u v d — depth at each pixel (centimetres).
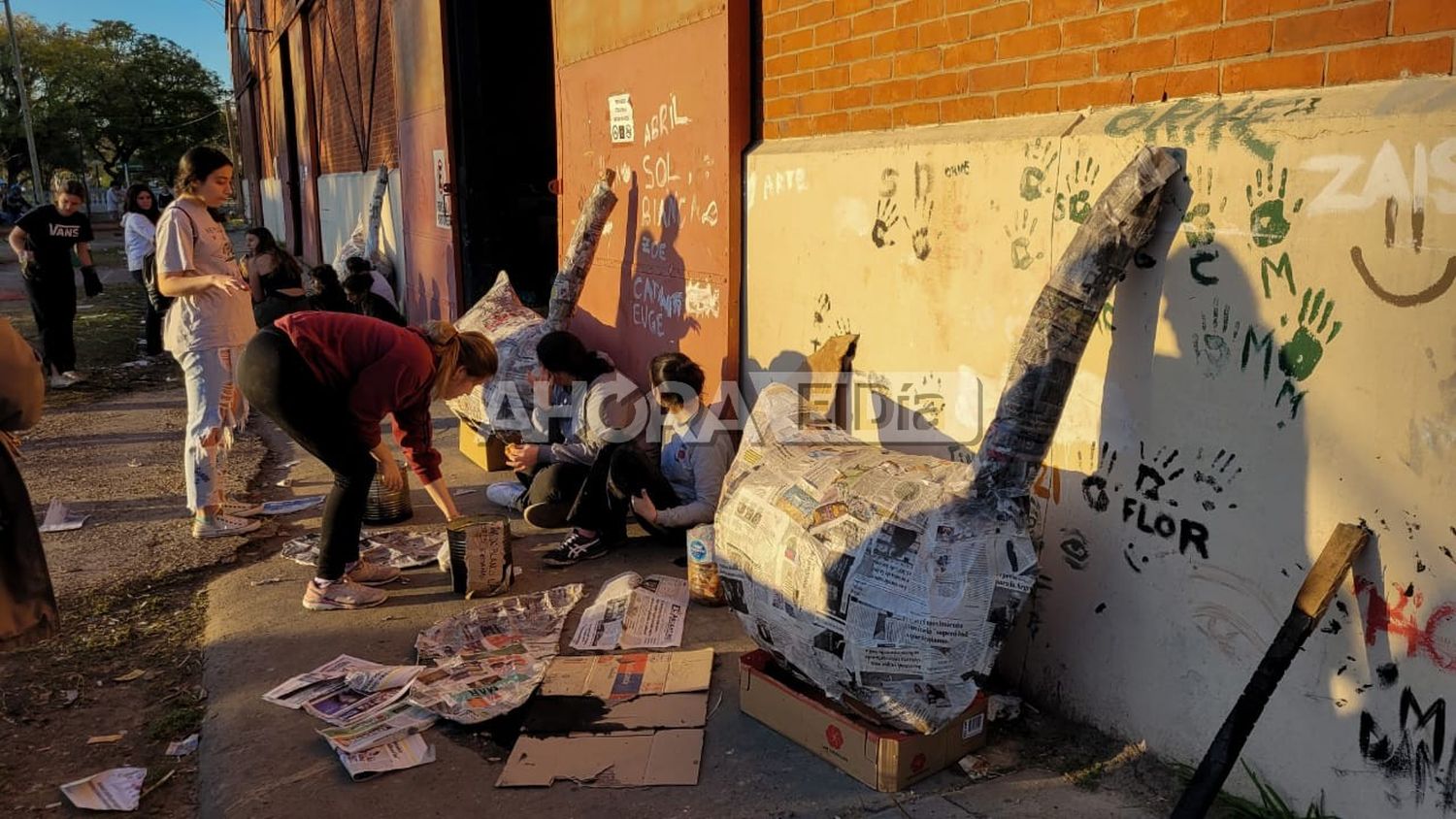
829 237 403
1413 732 219
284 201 2495
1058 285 268
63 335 916
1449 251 201
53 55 6450
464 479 598
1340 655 232
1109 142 272
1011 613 268
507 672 345
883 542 270
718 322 489
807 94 425
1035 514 311
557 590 421
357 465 399
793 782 282
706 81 482
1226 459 251
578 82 645
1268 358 239
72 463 666
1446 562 209
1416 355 210
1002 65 321
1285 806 247
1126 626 284
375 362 382
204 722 329
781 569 289
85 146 6781
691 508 458
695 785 282
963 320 333
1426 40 209
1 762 316
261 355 371
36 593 287
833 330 406
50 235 885
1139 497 276
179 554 489
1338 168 219
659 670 348
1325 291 225
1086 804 266
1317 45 230
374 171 1304
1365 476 222
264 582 446
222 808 280
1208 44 254
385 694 337
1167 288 262
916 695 270
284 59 2233
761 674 313
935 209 341
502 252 921
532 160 921
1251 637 250
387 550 472
